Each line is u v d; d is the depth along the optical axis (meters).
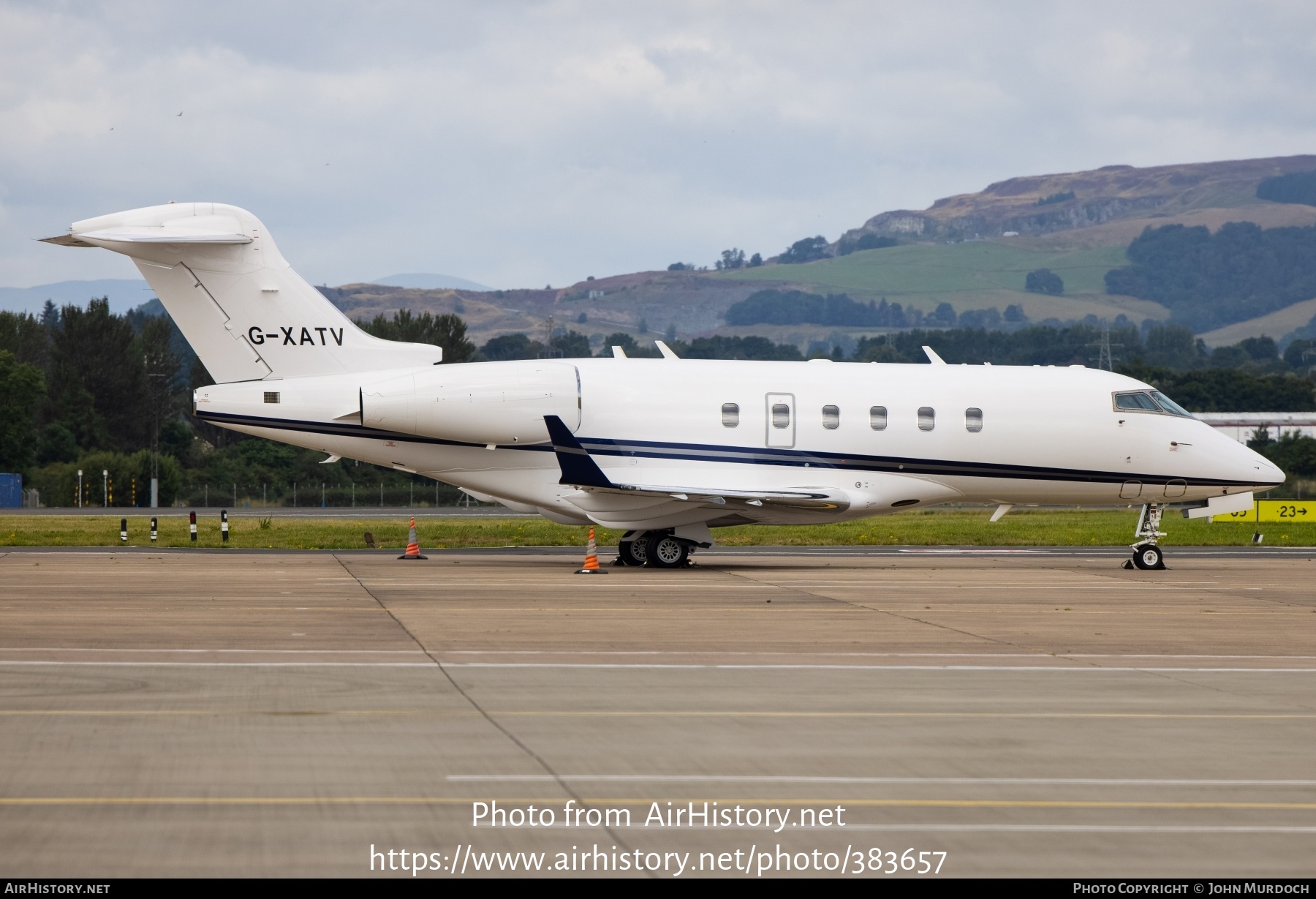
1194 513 97.12
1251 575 88.00
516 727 34.97
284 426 86.50
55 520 160.25
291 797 27.52
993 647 52.34
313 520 158.25
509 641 51.84
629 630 55.59
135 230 84.56
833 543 116.69
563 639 52.44
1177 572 90.31
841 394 89.38
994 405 90.81
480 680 42.56
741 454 87.75
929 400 90.25
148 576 78.75
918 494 90.88
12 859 23.22
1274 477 93.69
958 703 39.59
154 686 40.81
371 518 169.75
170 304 86.31
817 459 88.56
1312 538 129.00
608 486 82.75
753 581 79.00
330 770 29.88
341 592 69.81
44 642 50.19
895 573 85.88
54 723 34.81
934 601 69.00
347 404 86.38
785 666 46.44
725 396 88.12
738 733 34.53
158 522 154.62
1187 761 31.86
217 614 59.41
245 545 110.56
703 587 74.81
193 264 86.19
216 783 28.61
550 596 68.56
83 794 27.55
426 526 133.75
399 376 86.12
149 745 32.25
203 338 86.62
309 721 35.50
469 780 29.06
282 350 87.19
